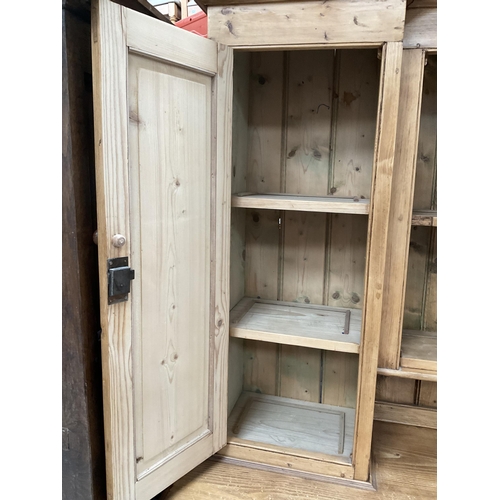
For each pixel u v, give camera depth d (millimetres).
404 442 2033
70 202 1247
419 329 2102
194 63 1404
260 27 1505
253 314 1993
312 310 2061
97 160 1182
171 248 1450
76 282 1284
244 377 2340
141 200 1321
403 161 1627
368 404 1663
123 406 1360
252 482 1747
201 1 1509
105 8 1131
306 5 1457
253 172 2100
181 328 1544
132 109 1257
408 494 1689
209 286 1642
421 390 2182
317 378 2223
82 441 1381
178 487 1714
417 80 1575
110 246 1234
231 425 2016
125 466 1406
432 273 2035
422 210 1945
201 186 1532
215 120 1521
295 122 2010
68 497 1451
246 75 1972
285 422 2055
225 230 1642
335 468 1756
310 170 2031
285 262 2154
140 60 1258
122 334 1313
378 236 1520
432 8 1534
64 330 1319
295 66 1964
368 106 1914
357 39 1438
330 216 2057
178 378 1567
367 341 1610
